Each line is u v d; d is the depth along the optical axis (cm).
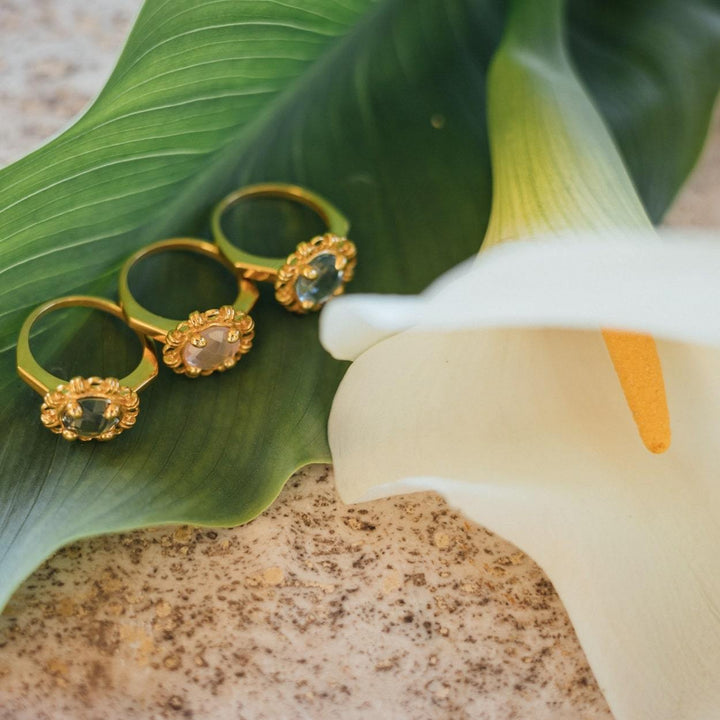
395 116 34
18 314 31
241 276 32
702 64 35
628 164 34
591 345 30
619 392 29
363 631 30
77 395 29
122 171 32
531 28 30
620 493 28
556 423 29
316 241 31
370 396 29
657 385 28
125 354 31
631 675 28
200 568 30
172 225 32
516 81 29
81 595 30
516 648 30
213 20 31
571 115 28
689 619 28
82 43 40
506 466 28
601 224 27
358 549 31
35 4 40
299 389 31
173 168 32
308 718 29
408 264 33
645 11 35
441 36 34
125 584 30
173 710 29
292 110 33
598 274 22
